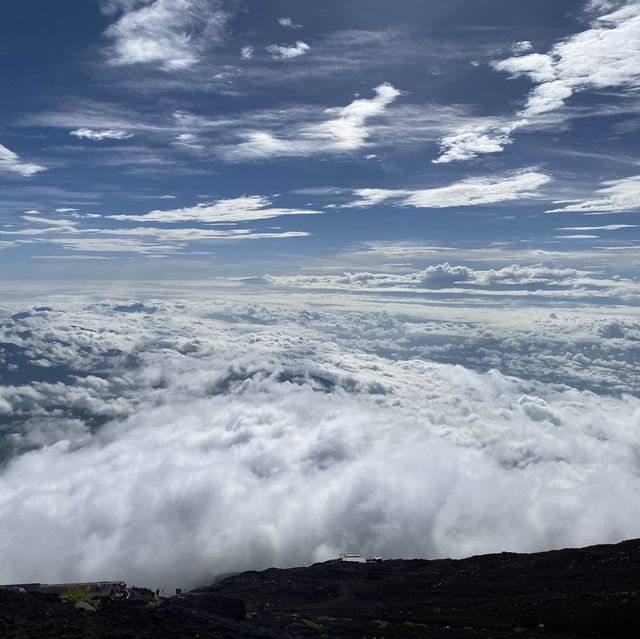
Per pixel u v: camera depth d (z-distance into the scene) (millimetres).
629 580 71188
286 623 45031
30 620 28906
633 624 50281
